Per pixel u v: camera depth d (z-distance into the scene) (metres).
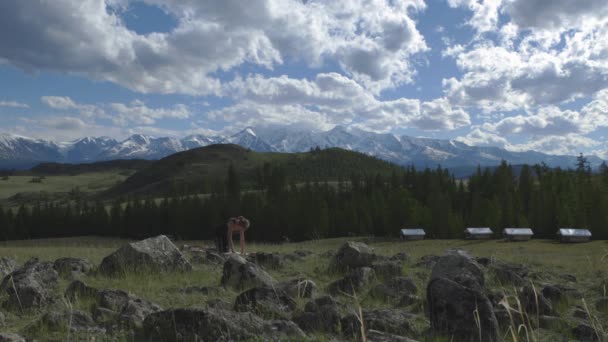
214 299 8.89
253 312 7.91
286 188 184.88
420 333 6.99
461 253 10.14
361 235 118.81
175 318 6.48
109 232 142.12
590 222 97.12
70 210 148.62
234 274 11.09
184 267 13.59
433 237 116.56
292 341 6.40
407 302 9.48
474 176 154.50
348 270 14.32
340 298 10.21
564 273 14.68
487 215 109.75
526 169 138.75
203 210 132.38
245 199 135.62
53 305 8.56
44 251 22.62
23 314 8.15
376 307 9.32
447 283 6.99
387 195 147.75
